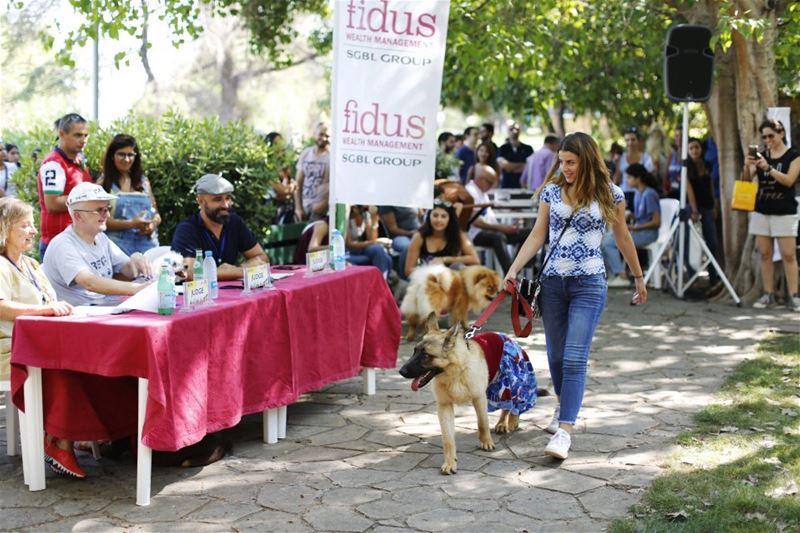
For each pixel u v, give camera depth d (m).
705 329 8.40
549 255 4.89
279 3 12.72
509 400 5.09
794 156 8.98
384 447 5.16
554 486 4.46
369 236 8.81
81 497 4.41
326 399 6.23
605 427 5.42
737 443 5.02
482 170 10.07
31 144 9.03
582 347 4.80
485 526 3.98
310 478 4.65
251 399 4.99
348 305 5.95
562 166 4.77
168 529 4.00
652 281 10.90
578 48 12.49
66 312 4.43
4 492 4.48
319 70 22.58
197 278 4.75
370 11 6.45
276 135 10.62
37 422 4.45
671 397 6.08
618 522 3.94
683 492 4.30
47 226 6.24
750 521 3.92
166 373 4.18
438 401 4.75
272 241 8.71
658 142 13.71
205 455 4.88
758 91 9.73
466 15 11.01
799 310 9.24
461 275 7.77
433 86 6.66
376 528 3.99
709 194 10.99
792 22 10.16
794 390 6.14
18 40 16.91
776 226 9.20
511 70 10.89
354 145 6.52
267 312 5.07
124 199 6.65
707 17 10.16
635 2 11.48
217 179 5.87
